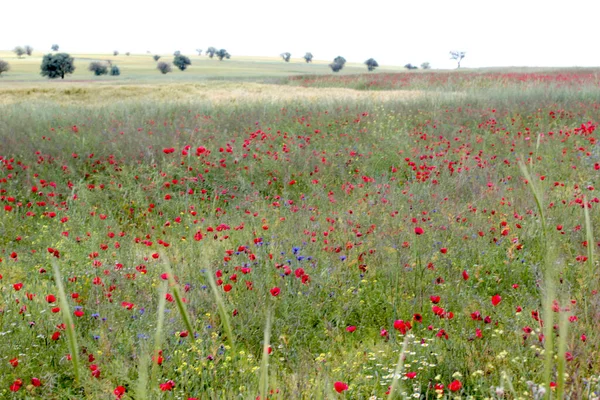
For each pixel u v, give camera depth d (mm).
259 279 5633
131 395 3684
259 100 20828
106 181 10219
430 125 14789
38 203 9164
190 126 14766
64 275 5930
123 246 6957
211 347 4172
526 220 7098
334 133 14055
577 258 5527
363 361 4250
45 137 12578
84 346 4367
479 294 5496
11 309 4934
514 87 23781
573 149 11375
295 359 4379
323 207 8688
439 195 8570
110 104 20797
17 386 3617
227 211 8867
